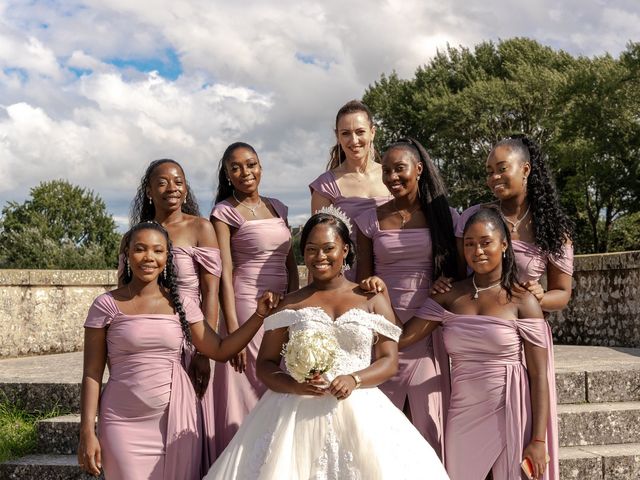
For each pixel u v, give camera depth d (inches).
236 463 139.5
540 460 146.0
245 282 182.7
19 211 1624.0
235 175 182.2
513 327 149.1
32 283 335.9
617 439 210.5
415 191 171.2
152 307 149.6
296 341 133.0
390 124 1590.8
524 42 1588.3
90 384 148.3
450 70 1632.6
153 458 146.7
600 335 332.2
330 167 204.5
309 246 145.6
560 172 1429.6
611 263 321.4
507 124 1453.0
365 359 142.8
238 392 179.6
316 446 136.7
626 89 1273.4
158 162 172.7
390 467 133.0
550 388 155.3
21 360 312.0
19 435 209.8
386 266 170.6
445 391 168.9
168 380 148.6
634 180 1283.2
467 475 151.3
